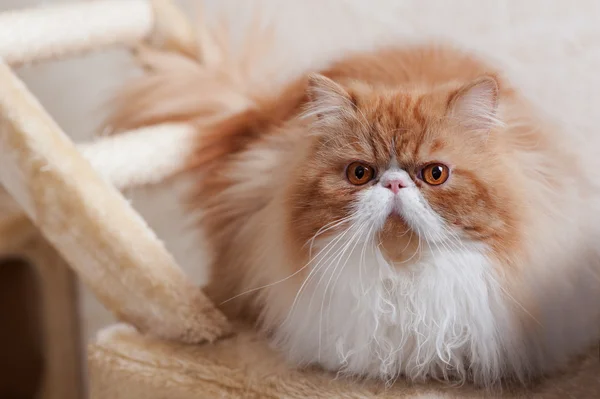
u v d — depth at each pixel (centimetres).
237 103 96
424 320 74
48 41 99
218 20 113
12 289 115
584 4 113
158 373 81
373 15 121
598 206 80
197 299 83
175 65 103
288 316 79
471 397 76
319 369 79
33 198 82
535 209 76
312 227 75
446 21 118
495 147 75
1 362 116
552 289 77
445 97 75
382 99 75
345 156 74
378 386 77
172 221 114
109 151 93
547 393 76
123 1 105
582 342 81
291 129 83
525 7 114
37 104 86
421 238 72
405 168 73
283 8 123
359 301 74
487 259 74
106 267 82
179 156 95
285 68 105
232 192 86
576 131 88
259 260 81
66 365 115
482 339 75
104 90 124
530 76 102
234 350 81
